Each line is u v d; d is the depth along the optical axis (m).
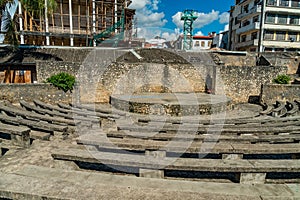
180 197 3.56
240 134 7.63
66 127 7.66
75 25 26.94
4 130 6.36
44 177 4.12
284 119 9.93
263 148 5.63
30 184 3.81
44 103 12.20
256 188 4.01
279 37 32.75
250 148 5.63
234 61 24.14
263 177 4.73
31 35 23.97
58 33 24.69
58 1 25.61
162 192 3.68
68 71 14.74
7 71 17.53
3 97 12.48
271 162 4.88
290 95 16.41
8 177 4.02
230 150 5.58
